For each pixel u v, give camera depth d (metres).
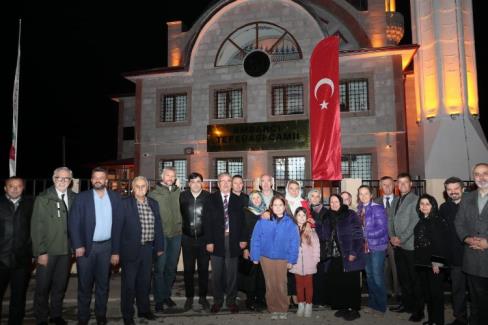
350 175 14.20
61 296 5.55
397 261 6.01
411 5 15.20
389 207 6.39
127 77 16.14
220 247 6.02
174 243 6.32
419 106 14.66
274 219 5.79
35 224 5.22
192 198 6.30
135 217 5.50
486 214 4.71
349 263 5.70
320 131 11.85
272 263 5.67
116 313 6.00
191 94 15.62
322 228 6.05
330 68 11.97
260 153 14.80
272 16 14.95
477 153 13.23
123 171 19.81
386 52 13.86
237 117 15.12
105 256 5.45
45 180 8.15
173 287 7.42
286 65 14.71
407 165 14.37
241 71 15.15
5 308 6.27
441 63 13.88
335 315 5.79
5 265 5.05
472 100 13.97
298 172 14.45
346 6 16.66
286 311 5.64
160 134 15.81
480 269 4.69
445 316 5.80
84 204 5.37
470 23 14.26
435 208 5.36
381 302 5.86
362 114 14.07
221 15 15.48
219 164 15.33
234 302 6.00
